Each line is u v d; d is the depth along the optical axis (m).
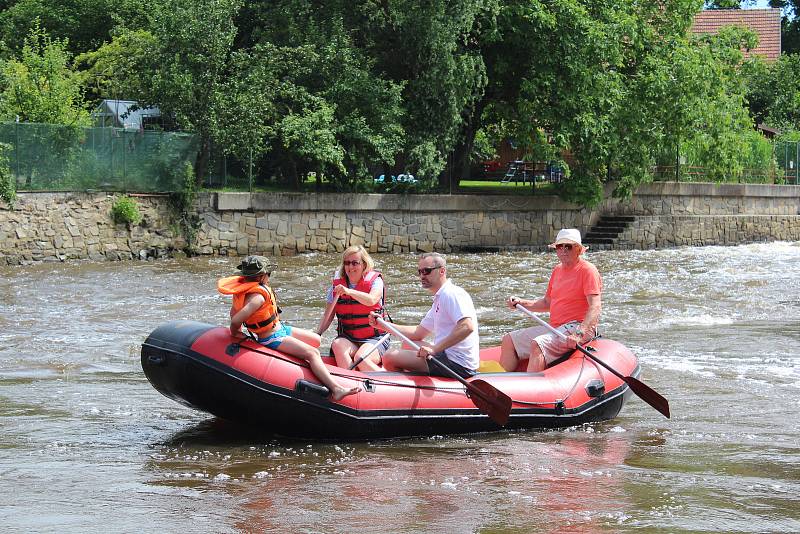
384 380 7.84
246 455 7.36
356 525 5.69
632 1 30.66
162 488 6.43
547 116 29.36
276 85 26.52
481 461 7.23
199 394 7.54
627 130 30.25
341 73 27.12
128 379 10.25
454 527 5.66
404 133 27.75
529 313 8.77
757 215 34.47
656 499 6.23
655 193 32.34
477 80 28.14
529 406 8.20
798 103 47.22
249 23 32.00
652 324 14.52
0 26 37.00
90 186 23.70
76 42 36.41
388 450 7.55
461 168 31.22
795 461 7.28
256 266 7.56
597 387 8.57
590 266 8.81
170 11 25.36
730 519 5.82
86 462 7.09
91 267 21.91
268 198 25.83
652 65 30.34
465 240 28.95
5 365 10.91
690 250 29.97
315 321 14.57
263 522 5.73
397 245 27.78
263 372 7.46
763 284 19.27
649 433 8.23
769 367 11.20
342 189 27.61
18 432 7.98
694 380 10.47
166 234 24.77
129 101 31.62
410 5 27.08
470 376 8.12
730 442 7.91
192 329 7.69
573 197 30.09
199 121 25.56
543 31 28.84
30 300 16.31
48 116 25.02
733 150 32.47
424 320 8.19
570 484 6.60
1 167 21.66
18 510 5.93
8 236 22.25
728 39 32.88
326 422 7.61
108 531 5.55
